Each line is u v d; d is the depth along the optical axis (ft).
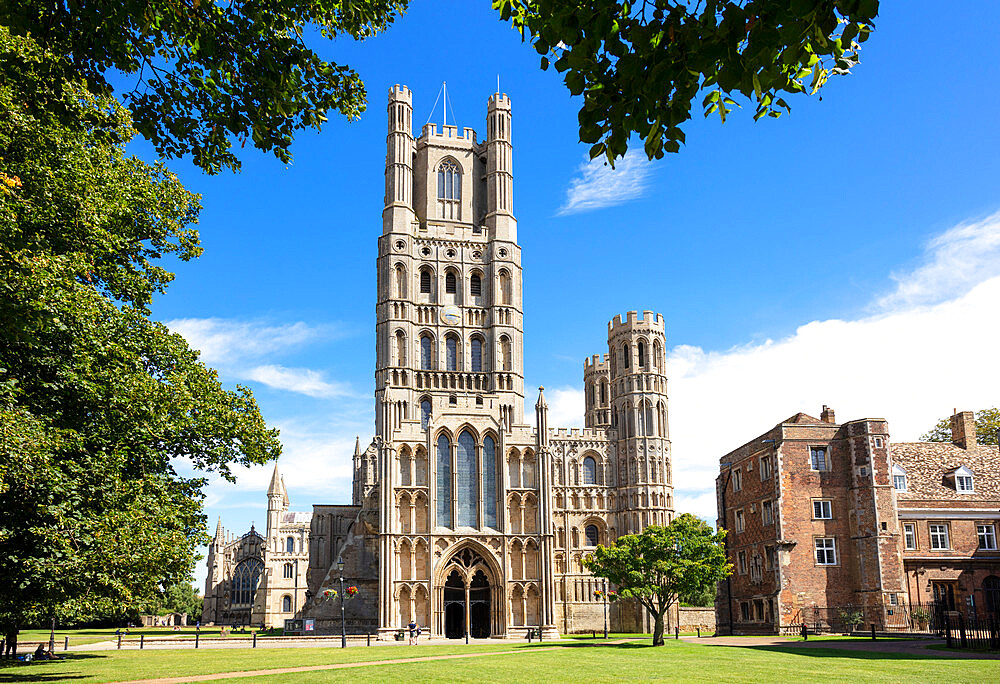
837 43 30.40
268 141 60.64
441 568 284.20
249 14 54.03
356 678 114.01
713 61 29.55
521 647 203.21
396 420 318.04
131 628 465.88
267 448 124.26
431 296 360.28
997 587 225.15
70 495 81.35
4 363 80.48
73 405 86.58
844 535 230.48
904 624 214.48
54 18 51.55
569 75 33.27
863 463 229.66
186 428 111.55
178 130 58.85
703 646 183.93
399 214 359.25
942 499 235.61
